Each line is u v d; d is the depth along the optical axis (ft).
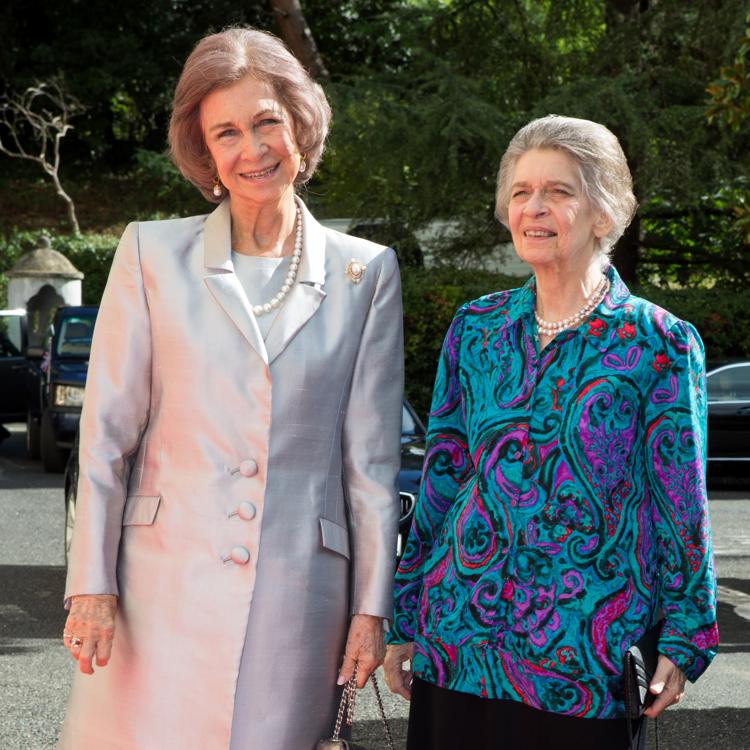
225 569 7.76
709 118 29.68
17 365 50.47
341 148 53.98
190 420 7.88
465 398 8.21
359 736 15.15
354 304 8.26
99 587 7.72
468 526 7.93
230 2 107.04
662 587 7.86
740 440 43.98
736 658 19.33
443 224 58.95
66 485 25.45
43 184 107.45
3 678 17.43
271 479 7.86
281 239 8.28
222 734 7.68
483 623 7.77
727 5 53.88
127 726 7.85
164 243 8.14
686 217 60.70
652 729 15.56
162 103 106.11
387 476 8.30
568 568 7.61
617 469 7.69
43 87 99.81
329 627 8.08
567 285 7.93
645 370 7.76
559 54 61.41
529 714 7.71
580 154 7.84
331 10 106.42
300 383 7.96
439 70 53.93
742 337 52.85
